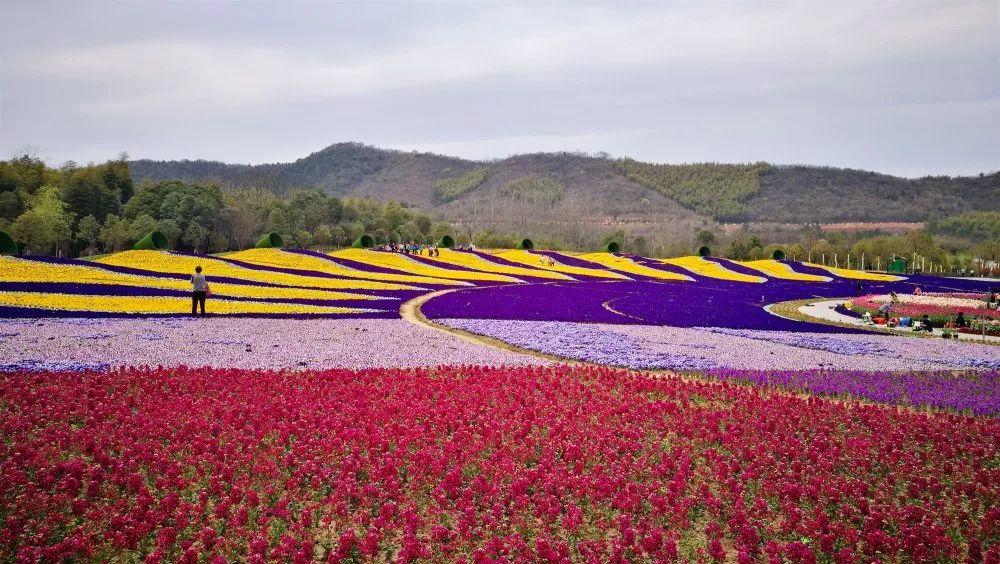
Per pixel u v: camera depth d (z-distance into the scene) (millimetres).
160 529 10141
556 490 11789
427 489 11922
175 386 17156
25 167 107688
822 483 12547
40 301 31234
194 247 107625
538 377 20172
